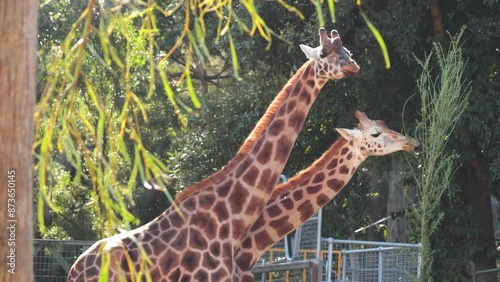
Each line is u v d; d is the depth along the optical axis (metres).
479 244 36.28
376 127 22.75
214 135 43.81
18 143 7.45
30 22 7.54
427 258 26.19
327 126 40.22
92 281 19.64
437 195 26.67
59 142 8.84
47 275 31.14
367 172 45.03
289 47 35.94
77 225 53.53
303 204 22.56
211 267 20.17
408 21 33.34
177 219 20.53
